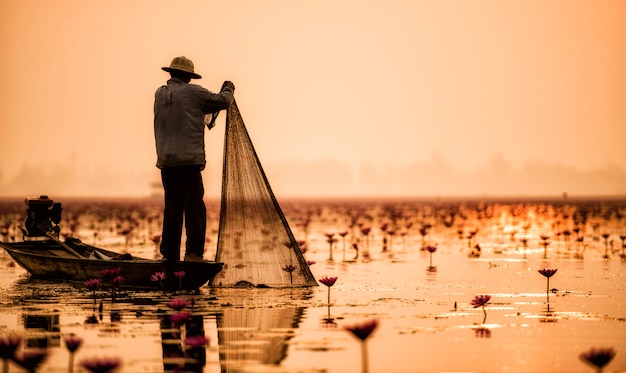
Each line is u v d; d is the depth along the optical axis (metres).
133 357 15.20
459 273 31.20
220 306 21.55
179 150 25.16
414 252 43.75
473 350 15.88
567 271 31.88
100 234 59.06
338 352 15.68
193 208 25.58
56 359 14.98
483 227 74.12
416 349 15.96
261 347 16.09
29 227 29.00
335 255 41.81
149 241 50.59
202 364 14.67
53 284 26.72
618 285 26.58
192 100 25.33
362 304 22.02
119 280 22.53
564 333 17.64
